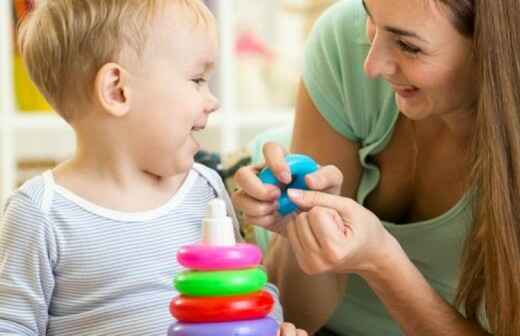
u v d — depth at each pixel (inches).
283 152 58.8
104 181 58.7
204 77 60.4
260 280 49.4
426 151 69.0
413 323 64.3
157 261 58.4
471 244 63.5
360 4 70.9
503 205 60.1
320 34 72.2
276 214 59.1
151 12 58.1
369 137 70.4
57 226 57.0
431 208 70.5
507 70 58.5
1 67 122.6
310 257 56.8
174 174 59.8
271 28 144.4
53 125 125.0
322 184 58.4
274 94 143.8
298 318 70.4
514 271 60.7
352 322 76.7
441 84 59.1
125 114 58.1
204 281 48.3
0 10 121.8
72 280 57.1
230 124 132.3
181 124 58.7
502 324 62.1
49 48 58.8
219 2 131.1
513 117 59.1
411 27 56.7
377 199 72.2
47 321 57.3
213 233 49.8
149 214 58.9
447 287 71.3
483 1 57.3
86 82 58.2
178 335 48.2
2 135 123.0
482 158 60.6
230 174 83.8
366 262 61.1
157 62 58.1
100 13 57.9
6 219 57.5
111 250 57.5
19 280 56.4
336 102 70.7
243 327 48.1
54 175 59.0
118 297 57.4
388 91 68.0
